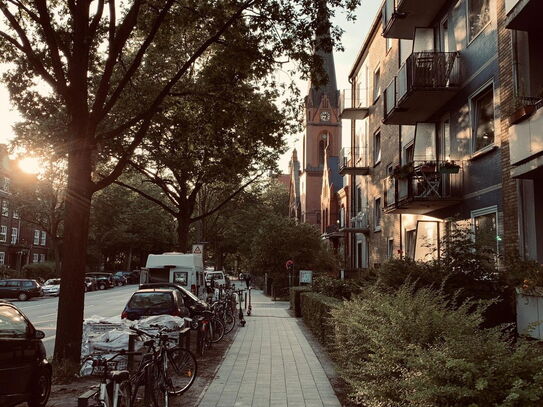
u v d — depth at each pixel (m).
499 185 11.96
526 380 3.51
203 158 21.25
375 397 5.39
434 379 3.82
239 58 12.01
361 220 28.62
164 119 15.77
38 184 50.09
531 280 8.40
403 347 5.24
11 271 52.00
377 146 26.45
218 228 51.88
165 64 18.38
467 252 10.39
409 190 15.17
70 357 9.42
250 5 11.31
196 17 12.15
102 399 5.07
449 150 15.47
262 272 40.94
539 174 9.84
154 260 21.98
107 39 13.00
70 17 12.10
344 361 7.93
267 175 26.22
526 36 10.81
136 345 9.30
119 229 65.44
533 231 10.45
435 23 16.70
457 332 4.66
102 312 25.06
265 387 8.48
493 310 9.36
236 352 12.23
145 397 6.95
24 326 7.35
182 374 8.34
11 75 12.72
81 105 10.27
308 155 75.19
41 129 17.86
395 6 17.08
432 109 16.25
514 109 10.12
